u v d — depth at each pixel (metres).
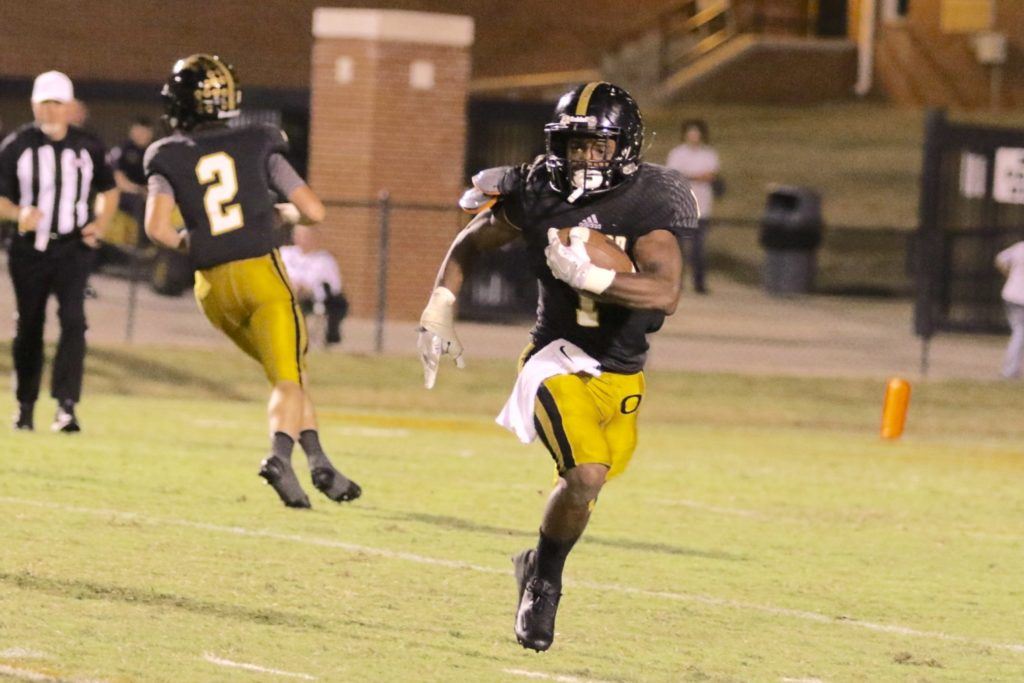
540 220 18.03
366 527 27.30
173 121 26.55
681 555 26.72
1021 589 25.34
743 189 95.50
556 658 19.20
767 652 20.17
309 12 102.31
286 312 26.20
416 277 63.78
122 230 69.56
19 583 21.33
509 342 59.38
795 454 43.06
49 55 98.38
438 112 64.38
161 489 30.05
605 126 17.58
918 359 60.09
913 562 27.30
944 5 115.94
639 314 18.03
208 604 20.81
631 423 18.64
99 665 17.53
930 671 19.61
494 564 24.67
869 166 99.25
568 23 111.69
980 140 65.75
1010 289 55.78
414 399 51.12
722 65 113.12
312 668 17.98
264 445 38.25
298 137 69.94
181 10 100.19
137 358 51.84
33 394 37.25
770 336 64.50
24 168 34.78
